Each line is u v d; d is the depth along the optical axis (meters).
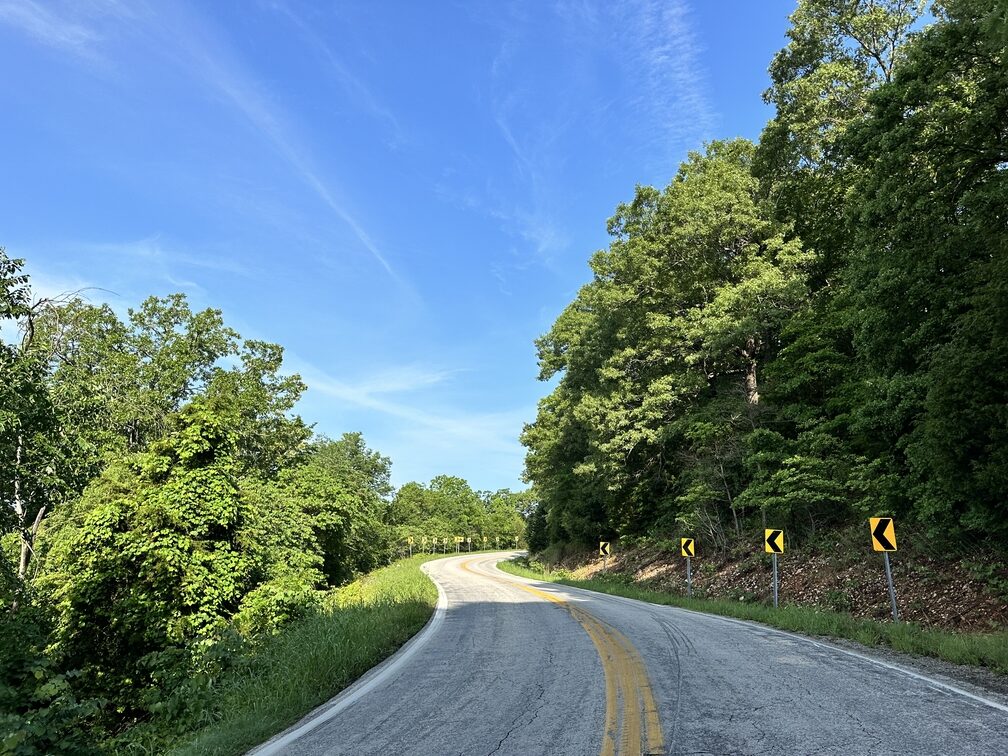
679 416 28.83
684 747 4.71
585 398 30.69
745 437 21.73
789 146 27.19
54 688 7.54
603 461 30.45
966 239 12.71
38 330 17.41
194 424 17.02
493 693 7.04
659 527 31.95
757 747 4.64
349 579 38.44
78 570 14.29
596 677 7.49
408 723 5.97
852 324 16.69
